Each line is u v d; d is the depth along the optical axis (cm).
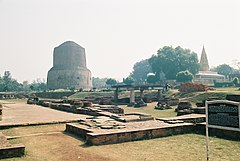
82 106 2031
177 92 4025
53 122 1224
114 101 3959
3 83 8619
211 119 621
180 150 705
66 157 652
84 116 1520
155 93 4662
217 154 654
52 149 740
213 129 924
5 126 1113
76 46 7988
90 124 1023
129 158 626
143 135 880
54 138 902
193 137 898
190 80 5700
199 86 3747
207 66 8656
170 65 7125
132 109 2609
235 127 575
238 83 5559
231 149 705
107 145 782
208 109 633
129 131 852
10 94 5616
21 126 1146
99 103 3375
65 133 1007
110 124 1012
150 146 762
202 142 809
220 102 606
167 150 707
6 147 667
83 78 7819
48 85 7812
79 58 7969
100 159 623
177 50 7425
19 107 2462
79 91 5888
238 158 613
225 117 594
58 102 2733
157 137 909
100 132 833
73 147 761
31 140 868
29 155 678
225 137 873
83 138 898
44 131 1049
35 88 9444
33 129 1089
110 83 8056
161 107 2570
